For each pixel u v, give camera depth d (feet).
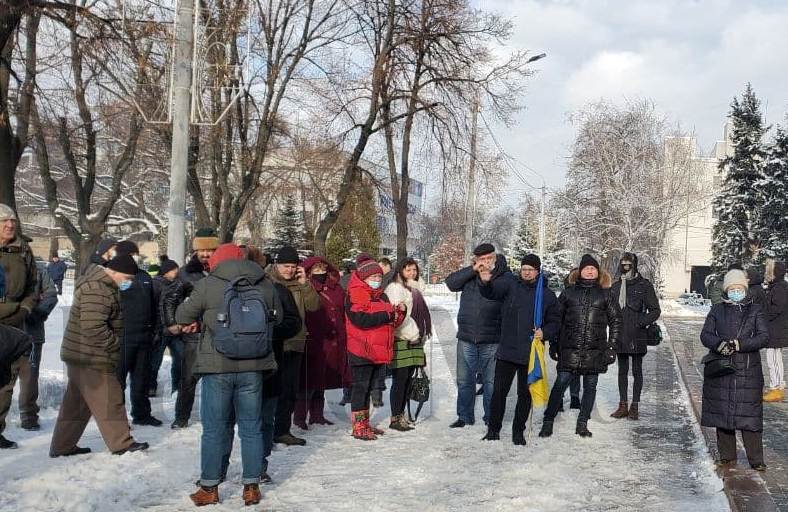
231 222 69.26
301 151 81.92
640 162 142.20
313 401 30.04
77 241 64.85
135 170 99.50
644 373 48.19
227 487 20.65
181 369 29.91
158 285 28.60
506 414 33.27
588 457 24.95
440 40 70.64
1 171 41.78
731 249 158.71
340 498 19.67
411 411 33.37
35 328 25.95
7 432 25.41
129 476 20.71
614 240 143.43
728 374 22.84
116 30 45.52
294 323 21.75
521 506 19.16
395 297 28.84
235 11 55.77
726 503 19.70
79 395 22.50
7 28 39.17
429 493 20.24
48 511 17.60
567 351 27.99
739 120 160.97
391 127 77.36
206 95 59.88
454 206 82.64
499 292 29.53
